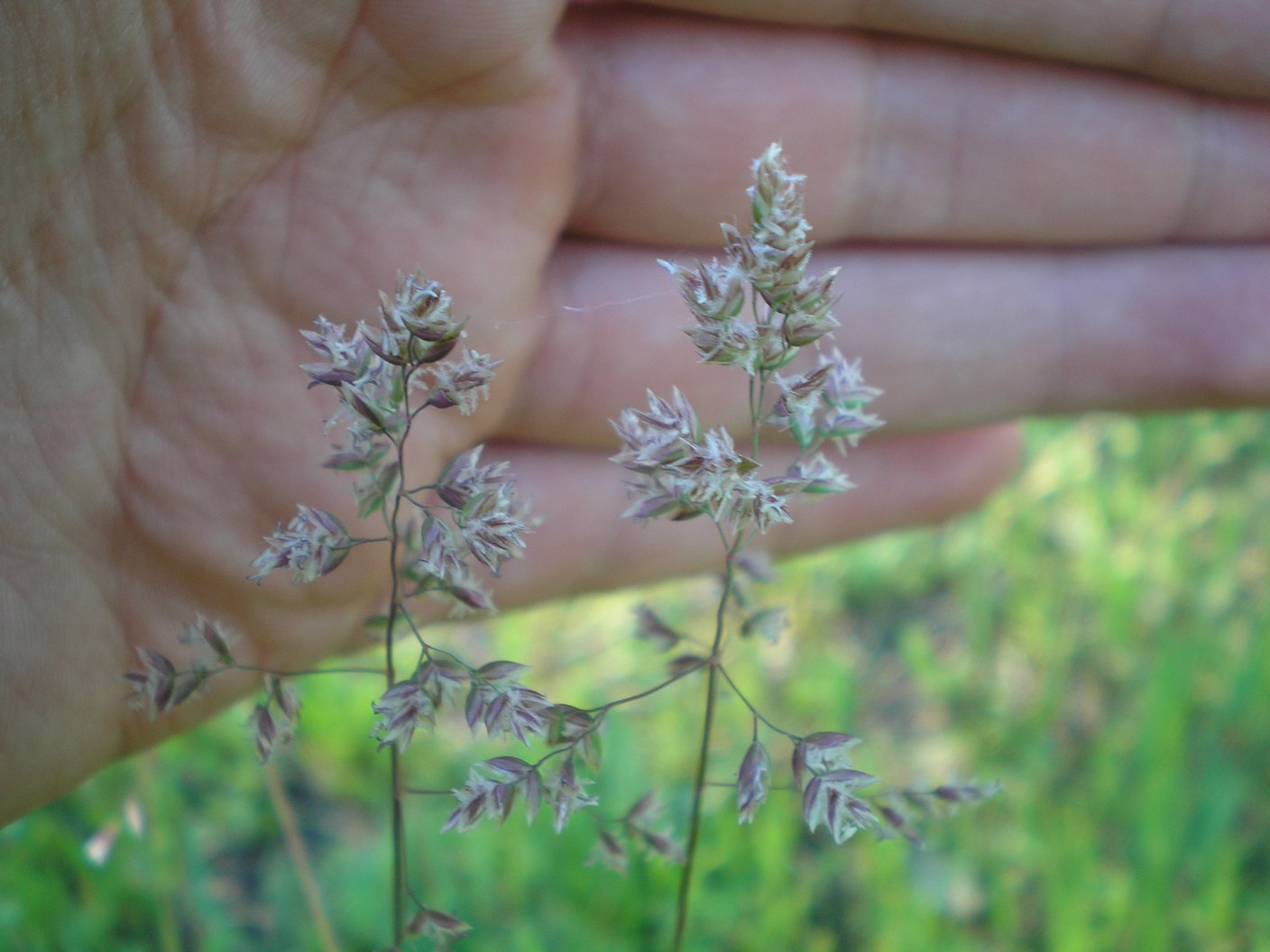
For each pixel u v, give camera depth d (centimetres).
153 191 8
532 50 8
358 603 9
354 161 8
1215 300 11
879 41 10
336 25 8
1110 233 10
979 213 10
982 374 11
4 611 8
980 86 10
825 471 6
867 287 10
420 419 9
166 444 8
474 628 15
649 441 5
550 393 10
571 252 10
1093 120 10
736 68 9
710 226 10
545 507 10
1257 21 9
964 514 12
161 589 8
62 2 7
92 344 8
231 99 7
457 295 9
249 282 8
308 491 8
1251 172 10
